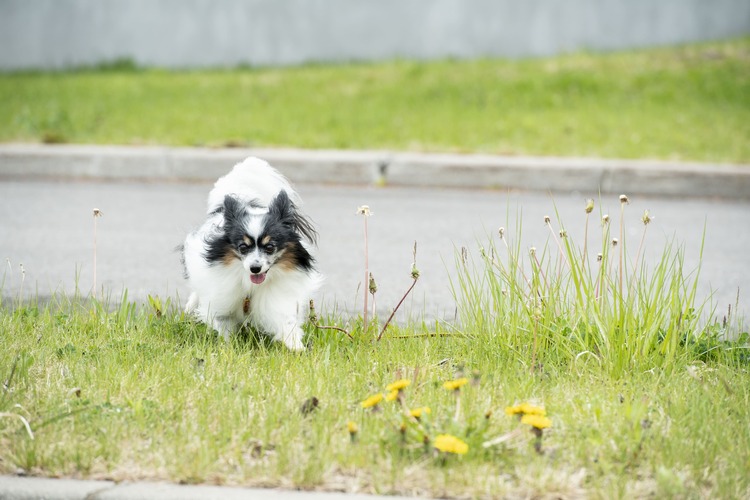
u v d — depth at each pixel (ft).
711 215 49.24
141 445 20.17
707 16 91.35
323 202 50.65
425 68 80.79
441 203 50.88
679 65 78.43
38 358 24.97
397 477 18.67
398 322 30.96
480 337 26.11
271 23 92.38
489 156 57.00
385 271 37.86
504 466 19.34
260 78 80.23
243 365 24.79
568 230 45.37
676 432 20.35
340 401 22.09
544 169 54.29
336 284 35.94
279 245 27.09
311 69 85.10
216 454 19.43
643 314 26.18
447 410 20.79
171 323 28.53
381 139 60.64
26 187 53.72
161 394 22.59
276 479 18.71
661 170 53.57
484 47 92.02
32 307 29.89
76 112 67.36
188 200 51.06
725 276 37.96
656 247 42.60
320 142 59.77
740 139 60.90
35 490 18.25
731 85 72.90
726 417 21.59
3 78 82.79
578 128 63.05
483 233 44.42
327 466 19.10
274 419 20.93
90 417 21.02
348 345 26.68
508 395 22.50
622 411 21.47
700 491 18.57
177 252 40.32
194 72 86.17
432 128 63.00
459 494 18.25
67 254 39.73
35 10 91.15
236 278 27.55
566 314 26.84
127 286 35.37
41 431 20.48
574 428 20.80
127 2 92.53
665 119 65.31
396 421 20.72
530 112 67.26
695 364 25.40
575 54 85.71
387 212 48.60
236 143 59.21
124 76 83.71
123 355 25.26
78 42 92.48
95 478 18.84
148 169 56.29
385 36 92.27
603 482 18.72
